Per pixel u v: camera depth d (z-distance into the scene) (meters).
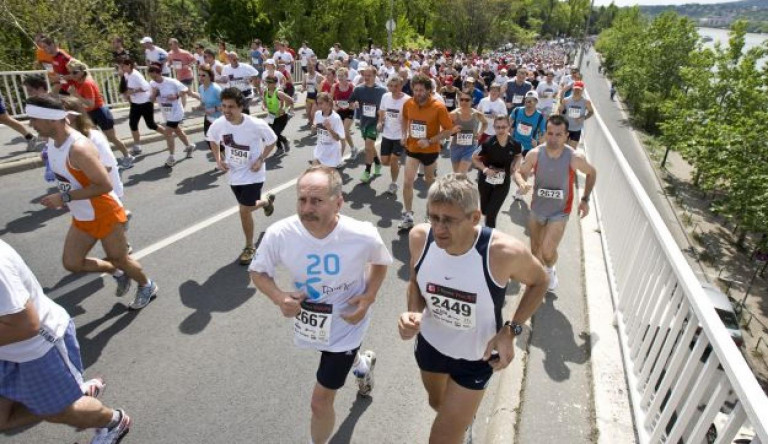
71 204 3.67
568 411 3.05
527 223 6.85
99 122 7.62
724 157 23.16
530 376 3.35
